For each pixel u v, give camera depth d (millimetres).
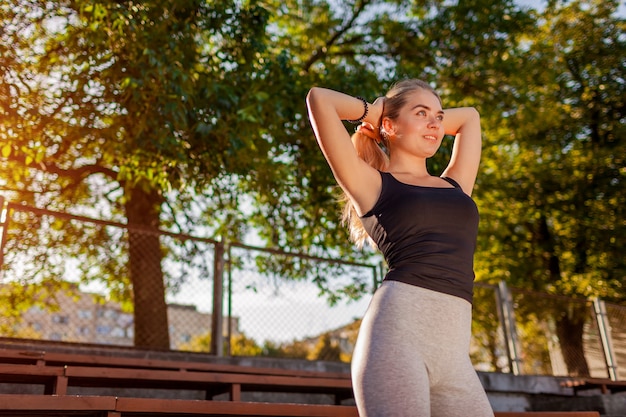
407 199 1624
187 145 7273
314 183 9164
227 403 2377
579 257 14000
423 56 11531
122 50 6566
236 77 7344
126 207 9367
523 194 14477
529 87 12305
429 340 1486
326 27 11758
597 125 14859
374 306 1548
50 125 6996
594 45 14805
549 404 6805
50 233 6312
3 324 5586
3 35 6770
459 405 1496
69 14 7078
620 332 8195
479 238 14336
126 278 7930
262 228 10227
